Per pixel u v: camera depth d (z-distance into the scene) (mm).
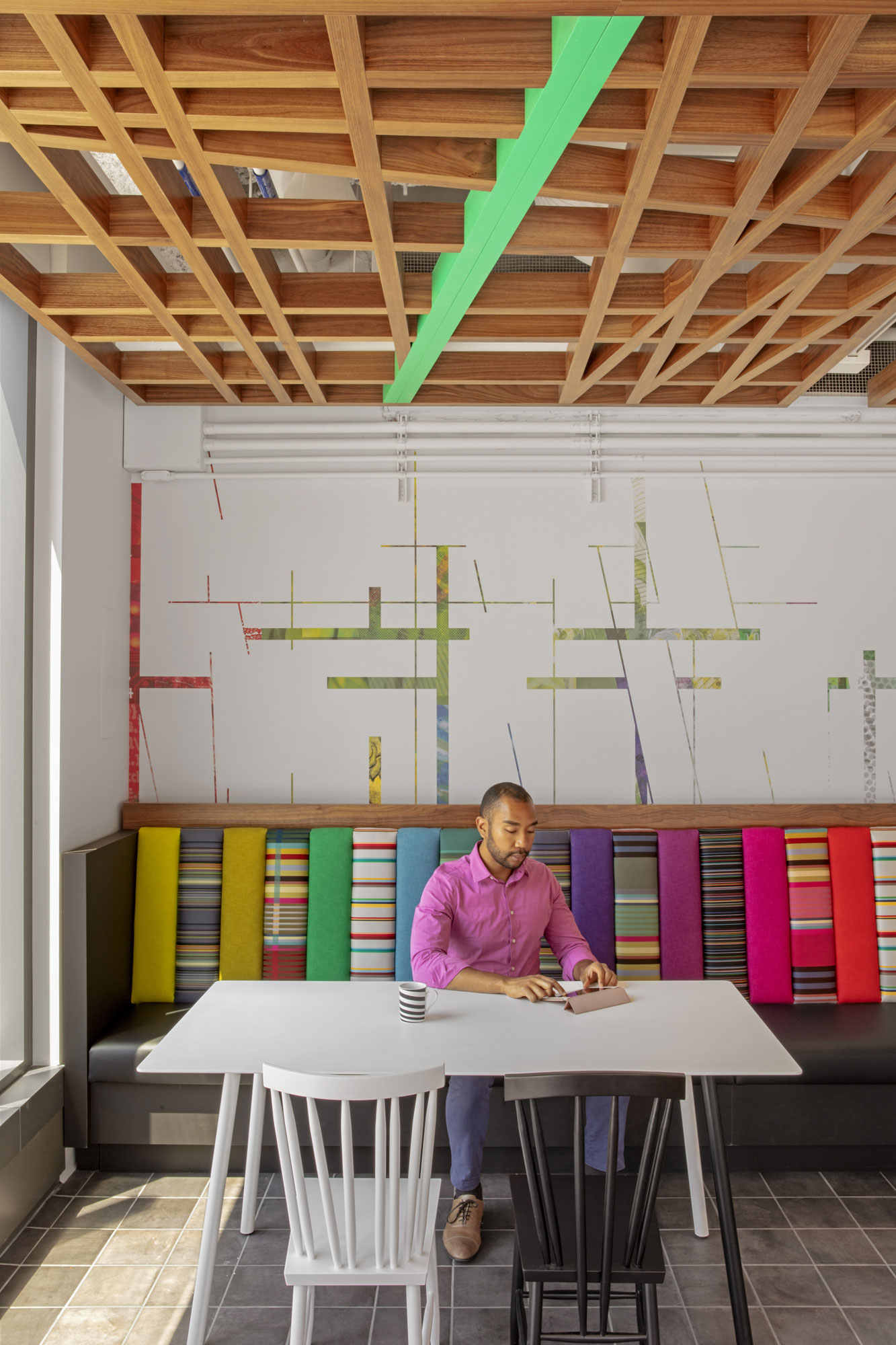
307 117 1801
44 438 3189
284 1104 1877
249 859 3535
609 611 3898
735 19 1690
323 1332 2328
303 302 2725
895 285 2639
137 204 2324
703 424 3881
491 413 3891
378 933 3449
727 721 3895
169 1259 2615
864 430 3883
